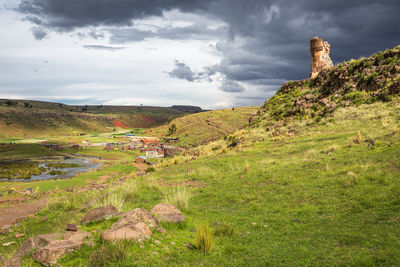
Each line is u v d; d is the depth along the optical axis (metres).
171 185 16.72
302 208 9.03
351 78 31.17
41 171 77.19
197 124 190.12
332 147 16.72
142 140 184.12
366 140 16.52
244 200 11.28
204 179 17.19
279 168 15.50
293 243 6.20
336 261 4.93
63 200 17.88
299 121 30.75
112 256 5.29
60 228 9.40
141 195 14.01
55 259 5.29
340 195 9.45
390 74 26.67
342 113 26.42
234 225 8.22
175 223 7.75
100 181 31.89
